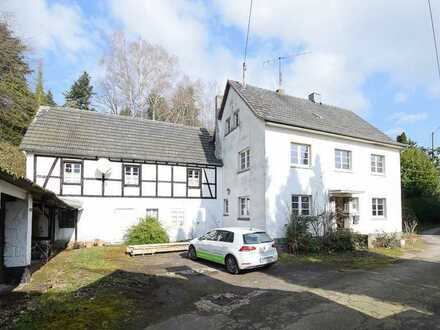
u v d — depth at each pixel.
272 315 6.91
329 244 15.89
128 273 10.91
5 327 6.23
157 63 38.31
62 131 19.11
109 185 18.83
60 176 17.72
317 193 17.73
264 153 16.44
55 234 17.39
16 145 26.52
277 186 16.53
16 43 26.36
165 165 20.47
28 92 29.30
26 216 9.84
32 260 13.31
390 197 20.92
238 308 7.41
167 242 17.77
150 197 19.83
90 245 17.59
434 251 16.72
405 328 6.11
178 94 40.78
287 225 16.16
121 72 36.75
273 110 18.27
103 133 20.27
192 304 7.72
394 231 20.38
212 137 24.25
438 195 32.56
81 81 50.94
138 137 21.17
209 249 12.42
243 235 11.34
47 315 6.90
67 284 9.35
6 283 9.39
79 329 6.21
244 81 21.00
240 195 19.06
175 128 23.64
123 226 19.02
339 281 9.93
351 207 19.08
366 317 6.71
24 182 8.17
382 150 20.98
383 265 12.71
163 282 9.80
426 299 7.96
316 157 18.00
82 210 18.05
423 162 32.75
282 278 10.38
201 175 21.45
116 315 6.95
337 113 23.16
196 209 21.05
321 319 6.62
